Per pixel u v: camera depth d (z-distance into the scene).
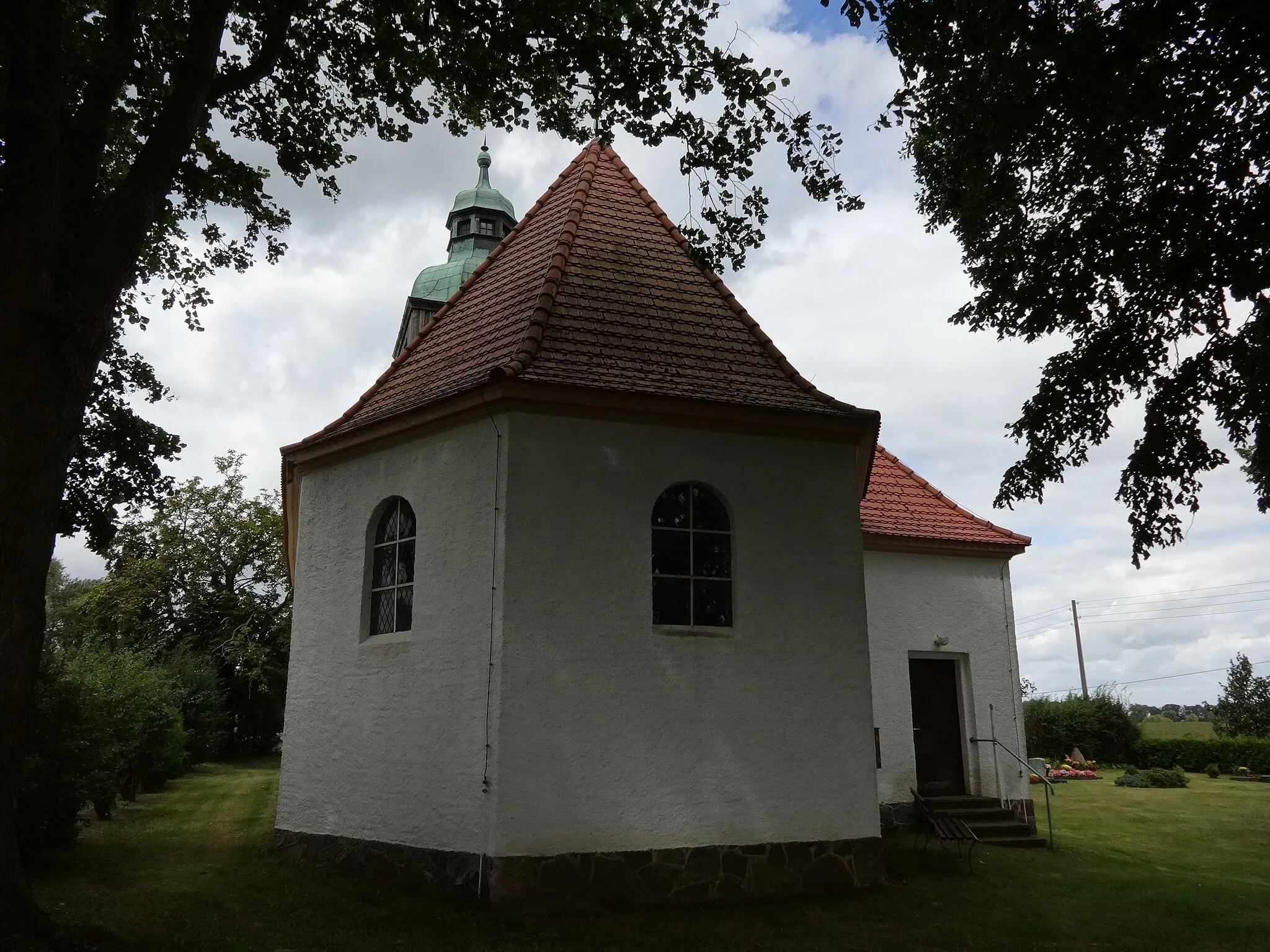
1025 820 14.31
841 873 9.30
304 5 9.08
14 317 6.55
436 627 9.24
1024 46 7.95
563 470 9.09
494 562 8.79
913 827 13.63
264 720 32.19
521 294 10.88
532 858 8.17
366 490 10.52
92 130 7.51
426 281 28.17
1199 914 9.18
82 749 10.06
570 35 9.16
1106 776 27.86
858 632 9.94
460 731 8.70
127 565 33.22
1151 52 7.96
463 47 9.98
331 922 7.62
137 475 10.85
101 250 7.23
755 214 9.94
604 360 9.63
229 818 13.46
